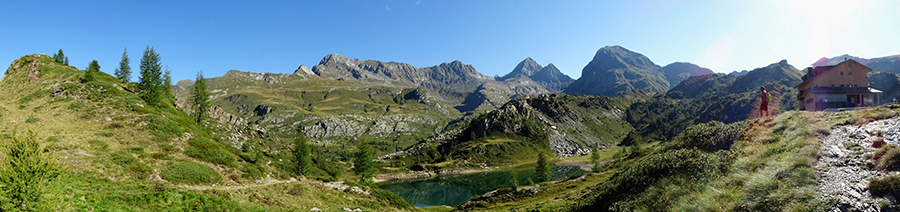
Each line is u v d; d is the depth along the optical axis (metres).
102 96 82.50
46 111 72.50
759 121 35.00
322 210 51.41
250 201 47.16
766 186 20.44
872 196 16.70
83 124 66.88
